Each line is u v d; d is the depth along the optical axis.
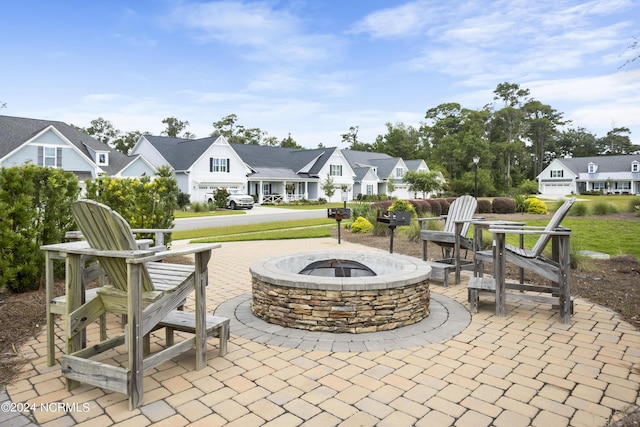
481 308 4.71
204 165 29.75
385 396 2.61
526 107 58.69
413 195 42.69
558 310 4.62
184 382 2.81
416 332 3.86
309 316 3.89
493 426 2.26
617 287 5.61
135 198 7.37
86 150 25.11
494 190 43.09
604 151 69.88
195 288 2.99
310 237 11.98
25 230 5.25
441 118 59.28
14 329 3.90
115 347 3.28
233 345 3.53
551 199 38.06
